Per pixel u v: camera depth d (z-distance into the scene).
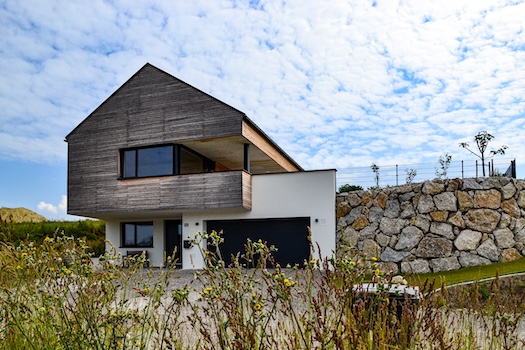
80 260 2.66
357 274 2.17
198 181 13.84
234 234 14.35
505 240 11.62
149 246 16.91
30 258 2.71
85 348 2.43
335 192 13.54
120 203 14.70
